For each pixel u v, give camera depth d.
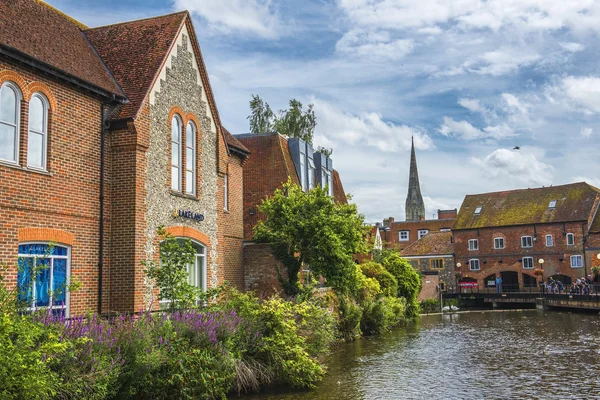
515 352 23.11
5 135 13.73
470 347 24.77
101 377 10.32
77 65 16.48
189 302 15.45
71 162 15.49
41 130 14.80
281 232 24.69
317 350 18.31
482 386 16.12
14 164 13.80
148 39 19.31
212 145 21.30
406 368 19.14
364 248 26.56
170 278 15.02
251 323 15.80
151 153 17.48
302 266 29.56
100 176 16.48
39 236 14.38
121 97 16.95
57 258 14.98
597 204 63.66
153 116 17.67
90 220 16.05
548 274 63.59
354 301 29.42
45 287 14.53
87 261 15.87
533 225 64.94
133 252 16.47
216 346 13.63
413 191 156.50
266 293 24.94
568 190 66.12
